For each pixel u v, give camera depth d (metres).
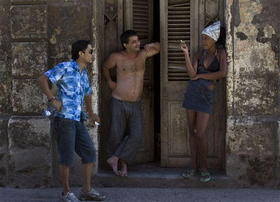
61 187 4.86
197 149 4.95
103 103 5.12
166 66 5.07
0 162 4.91
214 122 4.99
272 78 4.59
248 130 4.61
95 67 4.76
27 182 4.86
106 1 5.07
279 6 4.53
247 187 4.66
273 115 4.61
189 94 4.63
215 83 4.95
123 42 4.84
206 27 4.87
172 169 5.07
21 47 4.79
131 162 4.91
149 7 5.28
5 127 4.88
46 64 4.78
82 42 4.09
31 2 4.76
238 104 4.66
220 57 4.56
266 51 4.58
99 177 4.80
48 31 4.79
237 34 4.61
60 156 4.04
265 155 4.61
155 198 4.35
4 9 4.86
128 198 4.36
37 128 4.79
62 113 3.99
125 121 4.92
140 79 4.93
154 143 5.60
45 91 3.91
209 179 4.62
